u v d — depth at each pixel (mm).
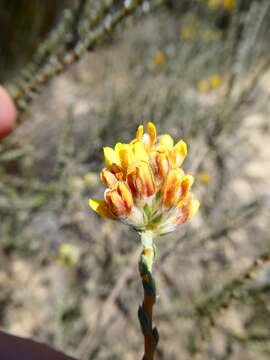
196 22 287
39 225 189
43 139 213
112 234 182
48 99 242
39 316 169
